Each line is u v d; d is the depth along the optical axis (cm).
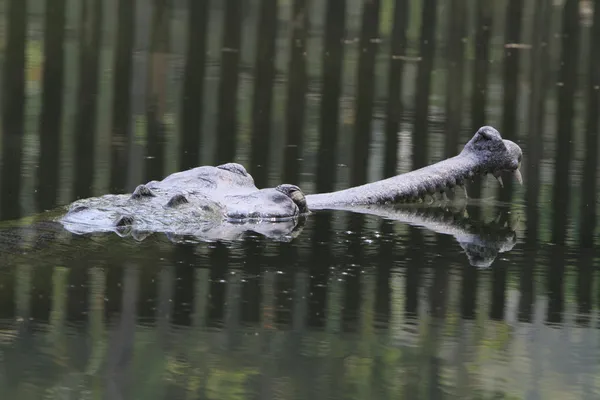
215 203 2080
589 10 5166
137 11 4669
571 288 1688
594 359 1384
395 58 4103
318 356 1353
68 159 2452
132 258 1736
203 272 1680
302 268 1734
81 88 3272
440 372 1321
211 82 3478
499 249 1917
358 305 1558
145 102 3141
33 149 2528
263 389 1240
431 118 3119
